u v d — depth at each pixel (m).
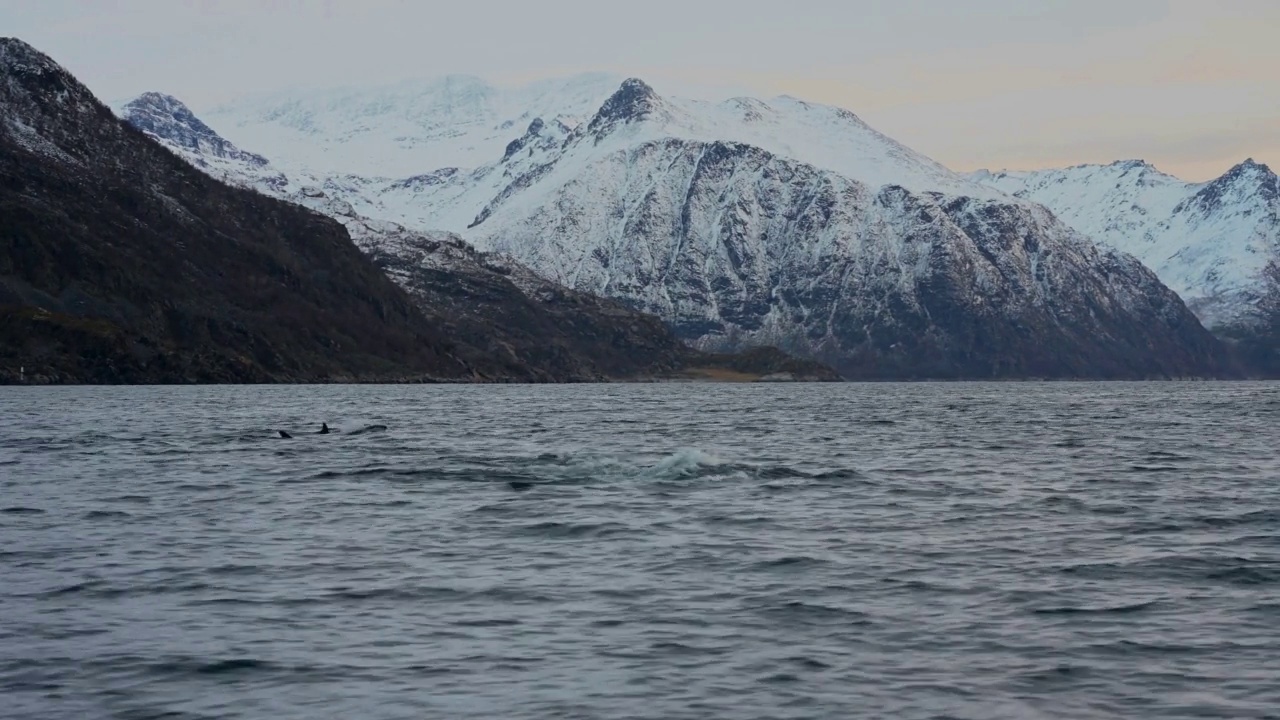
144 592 37.00
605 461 73.81
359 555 43.06
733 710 26.22
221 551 43.94
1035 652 30.27
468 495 59.00
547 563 41.53
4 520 51.50
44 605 35.22
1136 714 25.88
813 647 30.75
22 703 26.59
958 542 45.75
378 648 30.73
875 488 62.69
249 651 30.42
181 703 26.66
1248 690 27.25
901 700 26.80
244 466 74.06
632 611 34.47
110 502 57.12
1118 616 33.78
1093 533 47.97
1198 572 39.72
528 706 26.47
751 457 82.62
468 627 32.75
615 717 25.83
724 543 45.34
